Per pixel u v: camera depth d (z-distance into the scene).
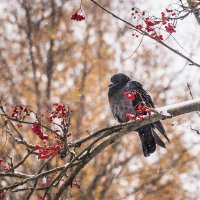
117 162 15.02
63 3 17.98
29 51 16.95
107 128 8.10
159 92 16.52
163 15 7.53
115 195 15.00
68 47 17.14
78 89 16.11
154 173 15.41
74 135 14.79
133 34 7.75
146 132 9.89
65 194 12.47
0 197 7.88
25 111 7.71
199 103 7.93
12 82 16.02
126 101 11.15
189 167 15.84
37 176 7.97
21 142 7.95
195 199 15.52
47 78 16.17
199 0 7.66
